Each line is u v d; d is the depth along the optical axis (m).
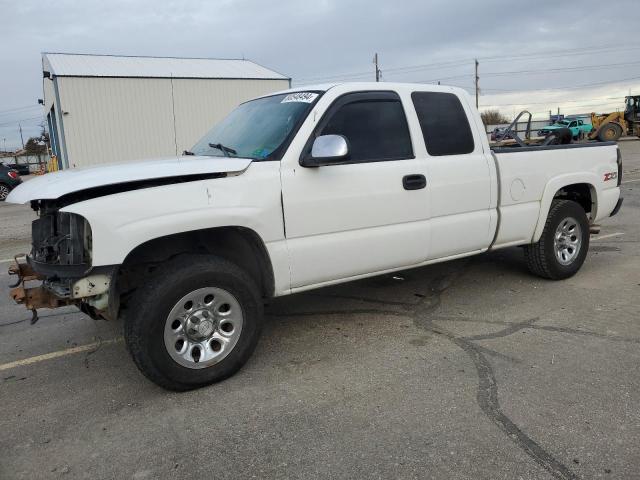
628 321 4.53
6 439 3.10
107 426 3.20
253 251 3.86
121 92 23.56
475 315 4.81
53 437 3.11
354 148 4.15
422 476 2.62
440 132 4.62
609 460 2.70
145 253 3.68
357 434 3.00
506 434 2.94
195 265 3.46
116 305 3.43
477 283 5.75
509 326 4.52
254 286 3.73
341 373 3.76
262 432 3.06
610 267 6.25
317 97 4.08
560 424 3.02
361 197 4.09
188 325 3.51
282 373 3.80
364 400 3.37
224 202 3.52
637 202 10.97
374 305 5.16
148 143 24.39
